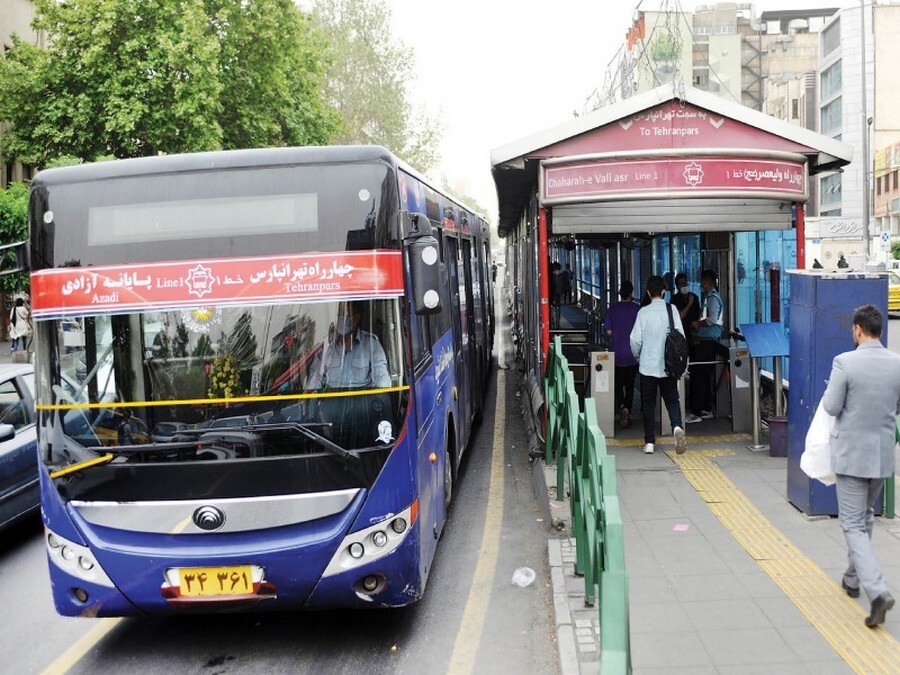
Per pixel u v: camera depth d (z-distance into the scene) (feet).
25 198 57.21
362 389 15.26
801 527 21.12
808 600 16.81
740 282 37.37
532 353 37.58
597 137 28.53
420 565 16.03
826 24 217.77
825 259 162.20
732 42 229.86
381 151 15.69
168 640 17.37
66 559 15.35
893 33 197.67
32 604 19.76
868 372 15.90
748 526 21.36
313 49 86.79
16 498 23.98
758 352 28.96
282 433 15.02
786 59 290.76
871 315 16.31
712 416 35.01
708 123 28.35
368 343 15.33
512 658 15.96
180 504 14.99
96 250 15.43
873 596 15.34
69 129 69.51
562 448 24.52
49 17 70.64
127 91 67.56
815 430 16.97
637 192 27.50
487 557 21.57
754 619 16.03
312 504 14.97
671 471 26.78
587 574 17.04
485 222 57.47
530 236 38.83
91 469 15.20
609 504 11.75
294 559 14.88
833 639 15.11
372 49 122.83
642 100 27.99
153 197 15.46
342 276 15.34
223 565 14.89
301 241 15.33
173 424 15.12
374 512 15.12
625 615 10.62
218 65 68.64
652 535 20.99
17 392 25.20
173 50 65.05
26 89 70.59
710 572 18.47
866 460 15.93
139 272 15.34
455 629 17.34
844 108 205.26
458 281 29.96
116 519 15.14
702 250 40.75
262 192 15.43
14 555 23.62
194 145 68.33
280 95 79.71
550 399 27.94
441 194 26.84
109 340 15.31
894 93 198.90
